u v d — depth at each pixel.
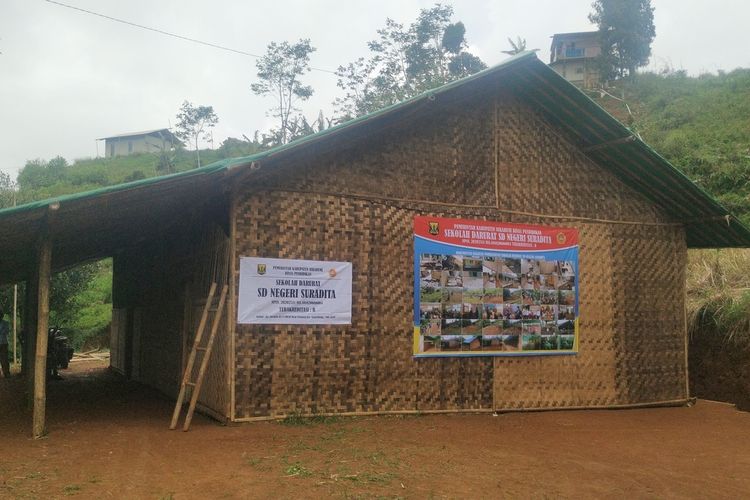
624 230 11.54
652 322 11.59
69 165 66.06
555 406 10.69
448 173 10.33
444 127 10.38
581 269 11.12
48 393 12.58
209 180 8.07
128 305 16.41
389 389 9.58
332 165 9.49
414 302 9.87
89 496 5.22
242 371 8.67
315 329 9.16
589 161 11.42
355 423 8.84
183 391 8.34
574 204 11.20
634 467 6.85
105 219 8.91
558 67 56.56
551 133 11.18
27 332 12.58
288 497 5.29
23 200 24.38
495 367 10.36
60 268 16.45
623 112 37.81
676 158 26.47
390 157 9.92
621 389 11.19
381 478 5.95
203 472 6.05
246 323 8.75
